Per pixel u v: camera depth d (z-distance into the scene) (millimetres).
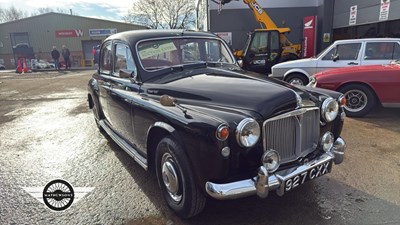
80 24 35188
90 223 2832
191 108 2777
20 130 5996
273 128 2590
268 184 2426
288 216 2846
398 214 2807
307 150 2910
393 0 10359
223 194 2359
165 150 2852
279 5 16375
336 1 14250
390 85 5633
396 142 4629
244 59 12406
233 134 2383
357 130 5250
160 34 3865
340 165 3867
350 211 2881
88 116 7016
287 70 8625
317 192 3244
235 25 16547
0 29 34750
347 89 5992
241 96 2756
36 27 35000
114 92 3990
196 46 4031
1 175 3902
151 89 3316
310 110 2867
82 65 35594
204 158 2426
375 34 11781
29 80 16125
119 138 4258
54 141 5223
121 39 3947
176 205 2869
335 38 14797
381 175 3570
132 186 3520
